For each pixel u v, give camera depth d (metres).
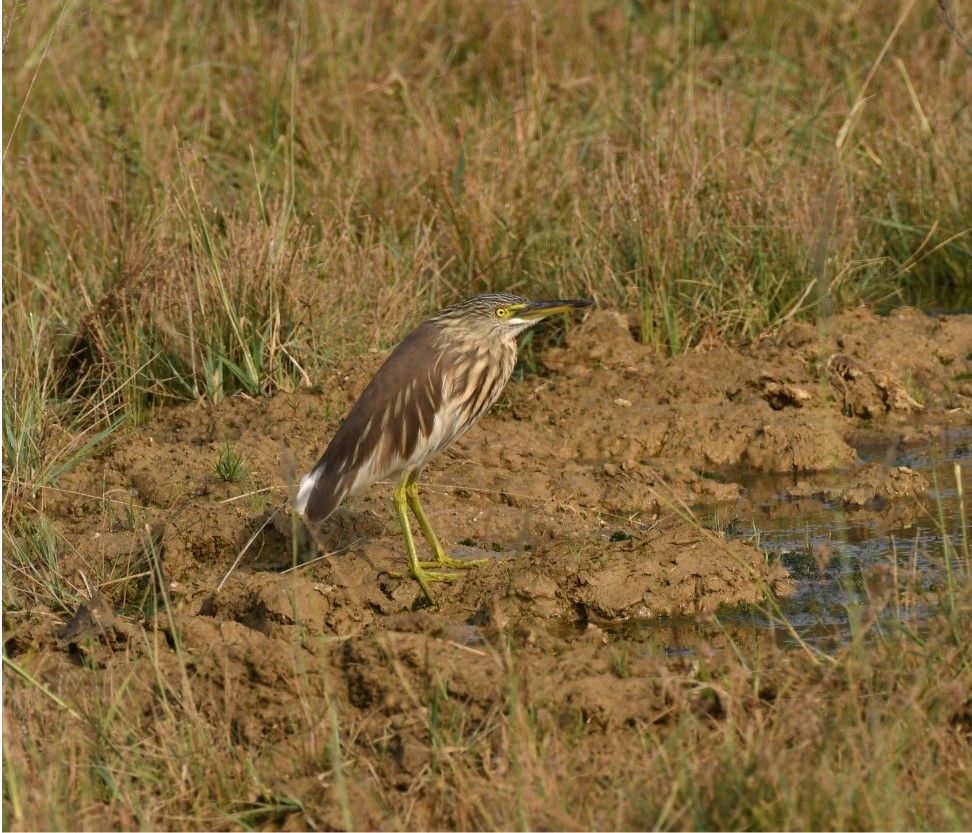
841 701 7.33
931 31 20.83
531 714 7.43
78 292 14.55
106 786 7.23
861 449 12.55
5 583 9.59
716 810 6.45
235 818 6.93
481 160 16.53
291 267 13.91
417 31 21.70
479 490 11.46
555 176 16.72
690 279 14.91
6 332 13.31
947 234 16.75
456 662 7.90
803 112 19.20
